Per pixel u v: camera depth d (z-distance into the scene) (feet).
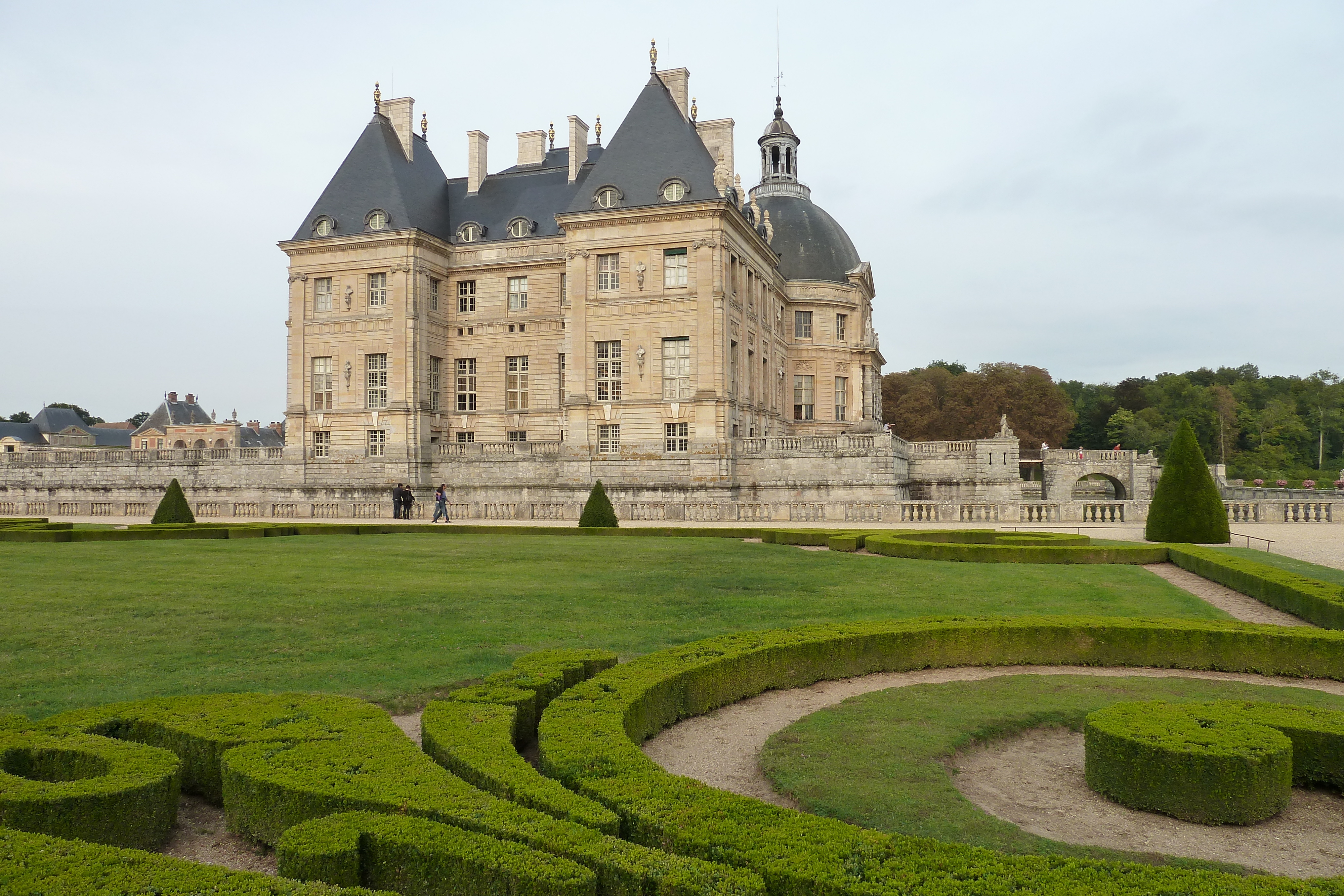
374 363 201.77
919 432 360.48
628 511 161.07
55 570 77.97
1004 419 192.54
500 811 22.20
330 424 202.90
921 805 27.58
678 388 180.34
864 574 74.84
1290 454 442.50
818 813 26.96
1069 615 51.65
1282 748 28.30
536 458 187.83
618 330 183.01
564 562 84.64
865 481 170.30
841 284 243.81
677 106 202.18
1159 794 28.12
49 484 220.64
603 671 37.11
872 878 19.01
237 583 69.82
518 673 36.50
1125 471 225.35
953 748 33.37
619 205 183.11
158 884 18.43
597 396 185.68
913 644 46.39
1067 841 25.93
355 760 25.86
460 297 213.25
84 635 50.16
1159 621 48.70
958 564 82.28
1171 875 19.22
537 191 215.92
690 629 51.93
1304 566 76.13
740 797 23.58
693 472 176.35
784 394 235.20
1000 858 20.06
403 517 165.27
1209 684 42.60
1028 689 41.70
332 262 203.82
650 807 22.75
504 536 120.88
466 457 192.44
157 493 212.84
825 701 40.55
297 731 28.71
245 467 206.90
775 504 152.56
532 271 207.00
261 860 24.49
